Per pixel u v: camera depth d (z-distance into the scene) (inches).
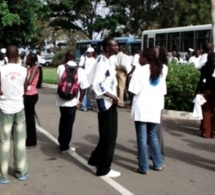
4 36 1043.3
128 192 231.3
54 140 362.0
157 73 254.7
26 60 330.3
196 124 446.3
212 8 576.7
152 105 257.4
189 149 336.5
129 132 397.4
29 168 276.5
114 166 282.5
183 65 507.5
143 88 256.4
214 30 575.2
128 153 318.7
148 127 267.1
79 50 1508.4
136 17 1625.2
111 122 254.4
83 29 2039.9
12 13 1013.8
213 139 376.2
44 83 958.4
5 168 243.6
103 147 256.5
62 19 2010.3
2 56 457.1
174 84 481.1
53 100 651.5
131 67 556.4
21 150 249.0
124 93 588.1
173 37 1021.2
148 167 266.5
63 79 306.7
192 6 1363.2
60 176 259.8
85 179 253.6
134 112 260.2
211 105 379.2
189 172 271.9
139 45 1222.9
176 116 472.1
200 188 241.0
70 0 1929.1
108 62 250.8
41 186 240.8
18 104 243.6
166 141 364.8
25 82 254.7
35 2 1069.1
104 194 228.2
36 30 1106.7
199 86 382.0
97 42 1418.6
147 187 240.5
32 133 331.9
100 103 251.9
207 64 377.1
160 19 1520.7
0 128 243.4
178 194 230.4
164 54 266.1
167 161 298.0
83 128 415.2
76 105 311.6
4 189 235.0
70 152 316.8
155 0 1562.5
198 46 951.0
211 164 292.0
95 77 247.9
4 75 237.8
